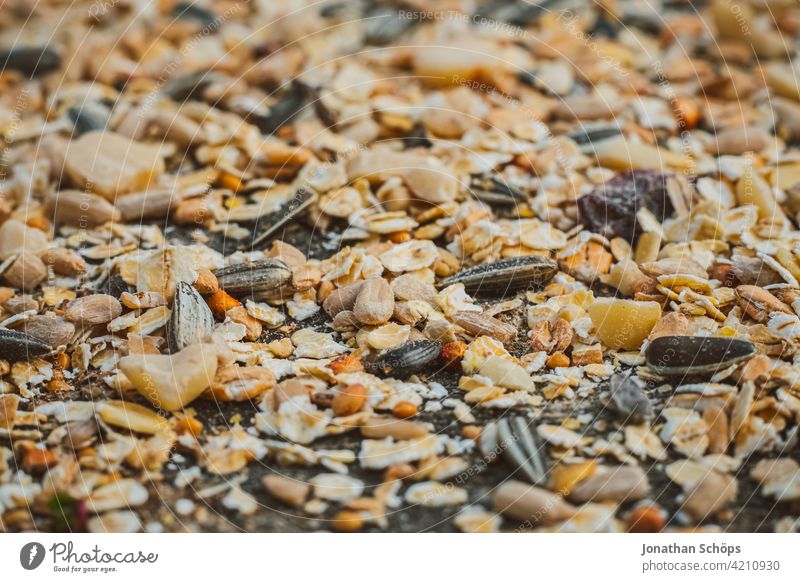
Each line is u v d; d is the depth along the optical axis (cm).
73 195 37
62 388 35
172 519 34
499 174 38
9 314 36
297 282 36
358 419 34
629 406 34
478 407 35
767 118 39
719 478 34
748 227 37
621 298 36
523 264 36
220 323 36
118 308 36
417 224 37
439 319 35
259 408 35
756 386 35
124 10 42
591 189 38
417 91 40
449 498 34
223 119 39
